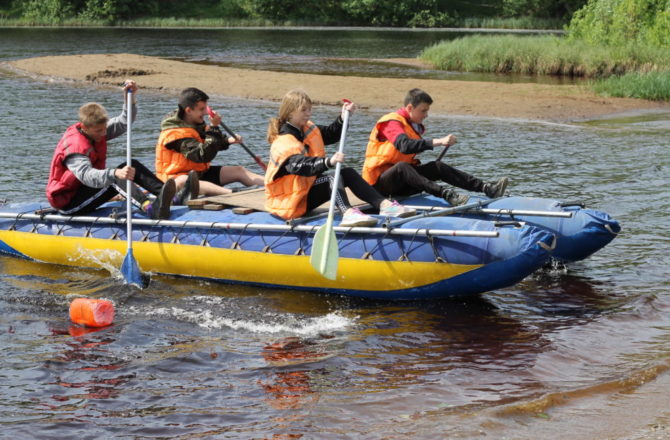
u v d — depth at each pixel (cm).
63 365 456
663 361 453
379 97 1809
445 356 470
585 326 516
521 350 477
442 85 1981
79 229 651
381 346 485
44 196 858
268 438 374
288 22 5688
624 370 446
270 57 3034
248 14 5784
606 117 1609
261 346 486
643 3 2464
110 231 639
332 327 517
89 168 609
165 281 613
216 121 680
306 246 570
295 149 553
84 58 2478
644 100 1833
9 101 1672
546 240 525
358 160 1116
